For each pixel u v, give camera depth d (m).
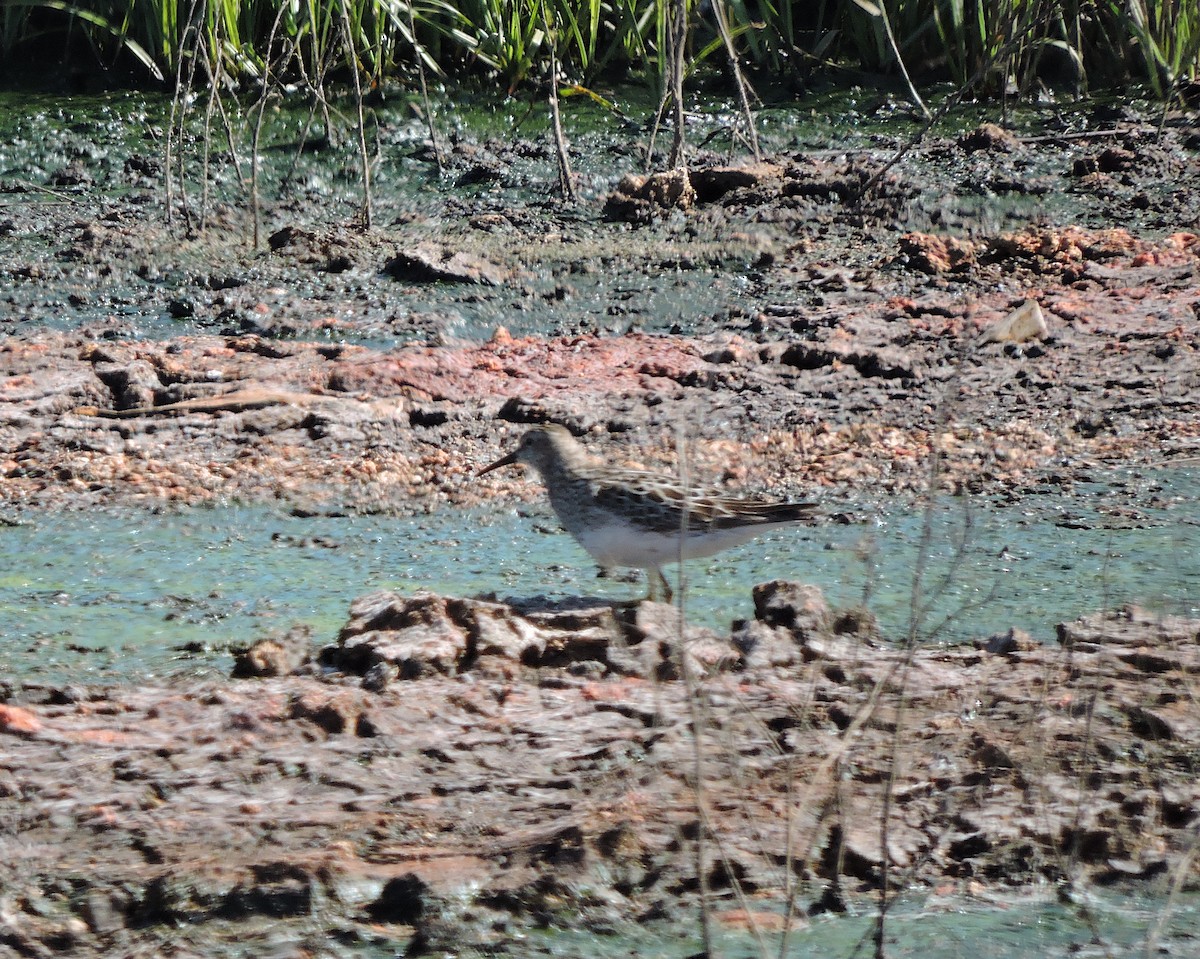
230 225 21.95
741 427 15.48
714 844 7.45
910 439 15.05
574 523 11.25
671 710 8.97
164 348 17.53
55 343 17.53
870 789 8.05
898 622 10.66
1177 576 11.47
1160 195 22.22
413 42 24.22
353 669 9.81
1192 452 14.49
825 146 24.58
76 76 26.08
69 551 12.50
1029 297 18.89
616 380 16.83
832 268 20.19
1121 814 7.78
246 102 25.42
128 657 10.29
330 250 20.86
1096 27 26.39
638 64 27.05
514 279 20.12
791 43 26.41
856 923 7.00
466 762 8.43
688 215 22.14
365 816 7.83
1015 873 7.39
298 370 16.81
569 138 24.92
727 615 10.91
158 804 7.96
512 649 9.80
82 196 22.94
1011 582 11.46
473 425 15.70
